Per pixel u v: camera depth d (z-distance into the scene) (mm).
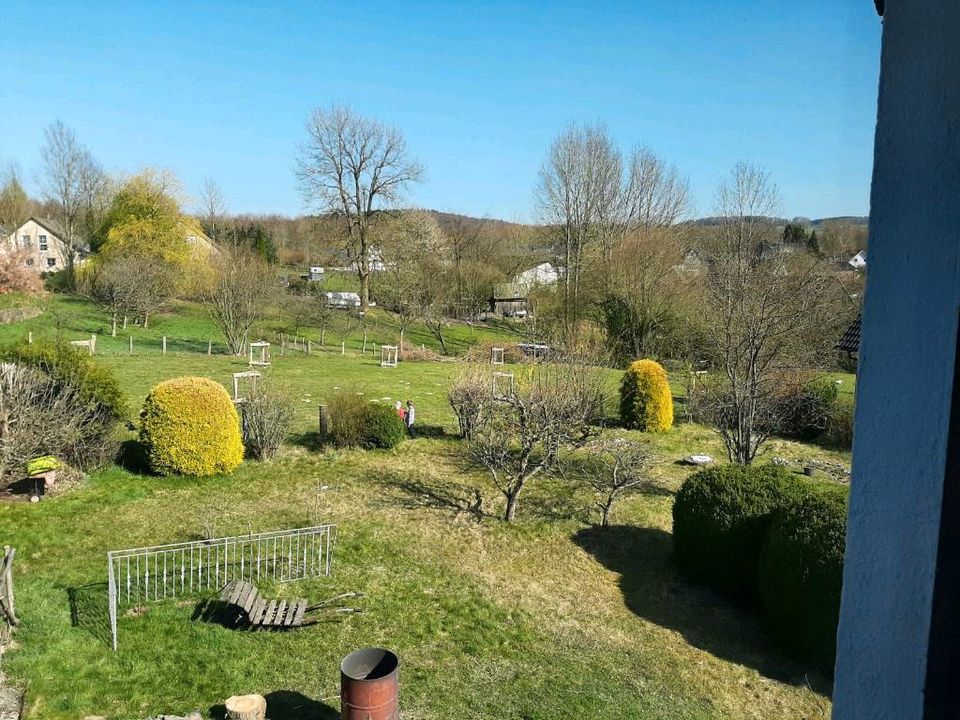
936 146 1166
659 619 10047
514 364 30578
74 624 8930
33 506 12766
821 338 17500
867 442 1277
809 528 9047
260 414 16734
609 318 33000
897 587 1214
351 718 6902
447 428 20266
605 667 8750
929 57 1181
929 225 1176
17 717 7137
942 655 1140
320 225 54781
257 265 41094
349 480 15344
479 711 7691
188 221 46812
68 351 15328
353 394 18703
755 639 9586
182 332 40188
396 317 46656
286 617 9219
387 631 9320
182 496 13914
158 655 8422
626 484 13539
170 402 14680
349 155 45094
